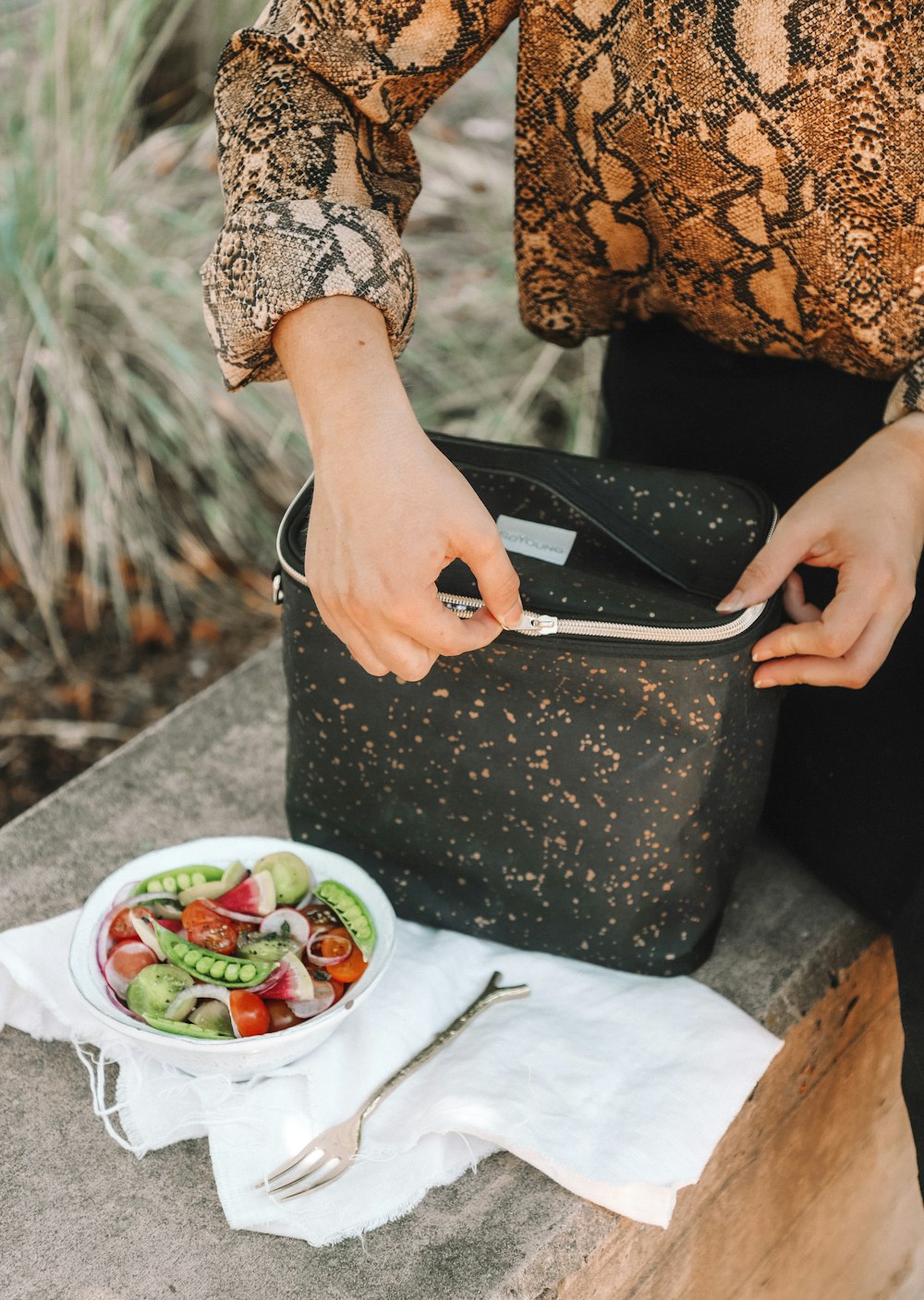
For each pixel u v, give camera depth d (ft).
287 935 3.23
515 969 3.56
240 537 7.55
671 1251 3.39
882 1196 4.80
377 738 3.39
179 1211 2.95
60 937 3.48
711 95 2.92
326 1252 2.87
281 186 2.88
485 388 7.86
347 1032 3.26
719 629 2.99
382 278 2.81
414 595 2.50
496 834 3.42
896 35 2.72
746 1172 3.69
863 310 3.20
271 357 2.97
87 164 7.48
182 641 6.95
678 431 4.00
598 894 3.41
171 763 4.52
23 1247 2.86
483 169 8.56
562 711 3.14
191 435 7.48
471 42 3.06
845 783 3.72
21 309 7.44
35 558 7.14
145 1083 3.15
